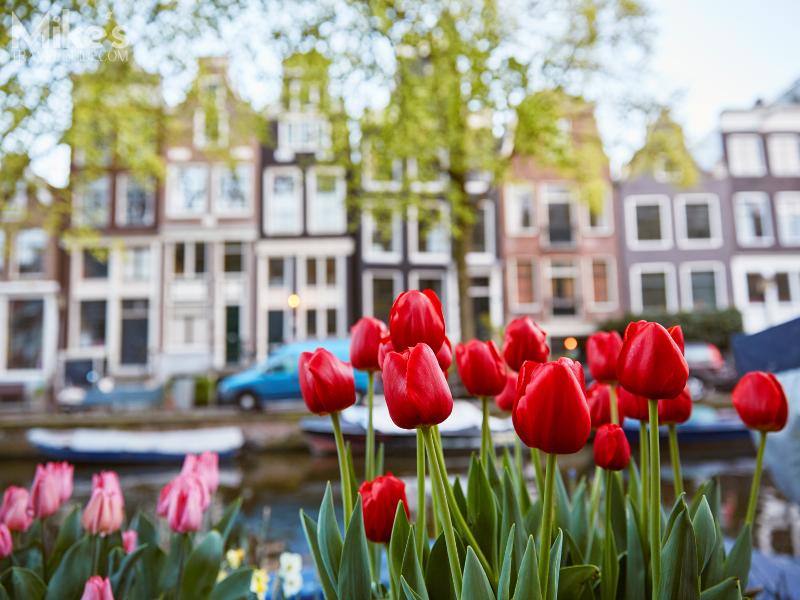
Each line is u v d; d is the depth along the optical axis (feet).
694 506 2.78
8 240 31.99
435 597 2.28
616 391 3.26
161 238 55.52
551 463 2.05
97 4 13.91
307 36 22.58
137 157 28.12
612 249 59.62
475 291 59.06
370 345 2.95
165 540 7.04
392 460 13.29
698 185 60.34
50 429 30.60
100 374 53.83
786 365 6.21
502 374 2.79
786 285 59.72
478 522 2.58
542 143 29.22
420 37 26.25
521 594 1.88
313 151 56.59
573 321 58.54
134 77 22.91
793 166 61.16
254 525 16.07
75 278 55.31
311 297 55.72
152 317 54.54
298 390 39.01
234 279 55.57
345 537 2.24
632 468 3.24
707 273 59.62
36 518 3.51
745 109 61.31
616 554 2.64
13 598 2.96
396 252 57.00
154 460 27.07
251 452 29.48
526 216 60.18
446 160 32.01
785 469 6.40
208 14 19.80
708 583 2.52
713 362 41.32
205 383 45.09
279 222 56.59
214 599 3.10
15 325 54.65
